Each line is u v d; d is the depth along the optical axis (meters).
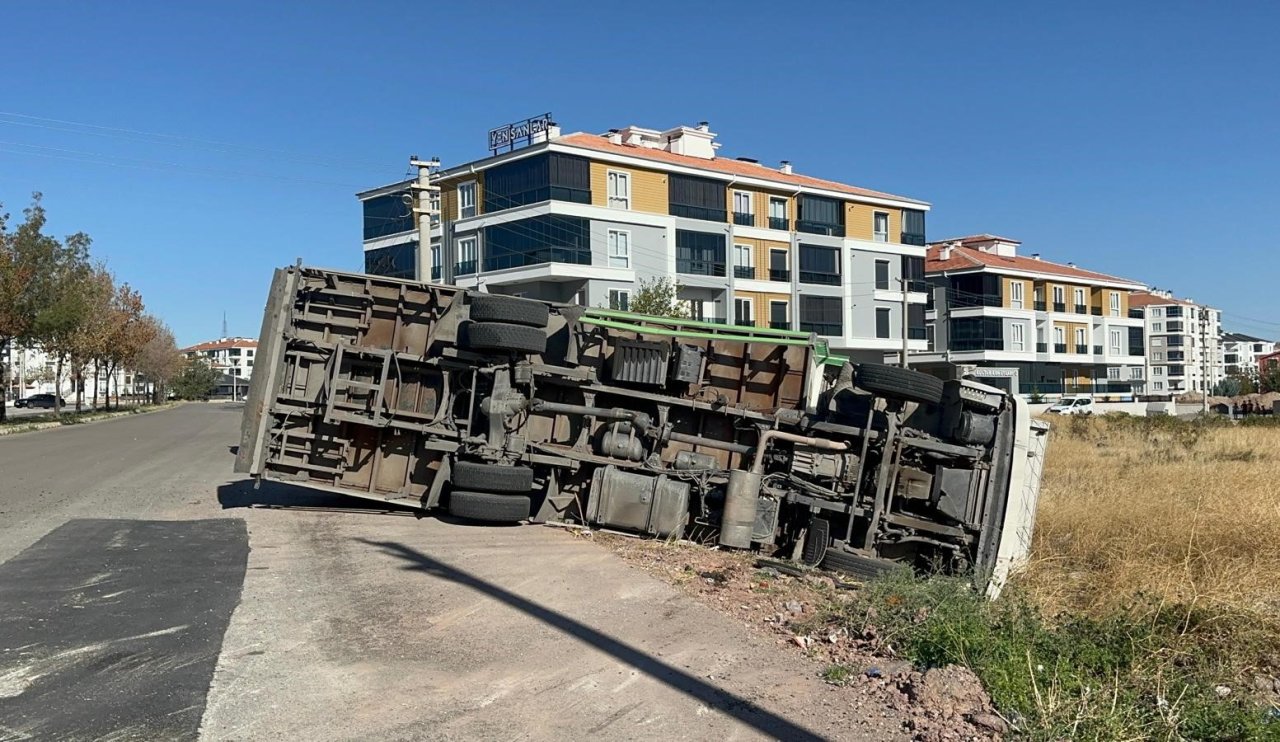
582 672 5.88
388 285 11.19
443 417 11.03
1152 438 30.80
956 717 5.28
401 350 11.16
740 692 5.64
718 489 10.78
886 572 8.75
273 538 9.65
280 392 11.04
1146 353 91.62
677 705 5.39
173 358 81.69
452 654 6.14
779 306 53.12
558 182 43.91
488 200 46.34
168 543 9.29
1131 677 6.32
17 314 36.00
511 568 8.58
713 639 6.68
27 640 6.14
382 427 11.02
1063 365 77.50
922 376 9.72
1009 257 76.88
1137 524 10.75
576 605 7.43
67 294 38.41
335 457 11.15
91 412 55.19
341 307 11.20
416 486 11.24
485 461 10.83
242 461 10.86
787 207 53.81
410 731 4.88
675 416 11.37
